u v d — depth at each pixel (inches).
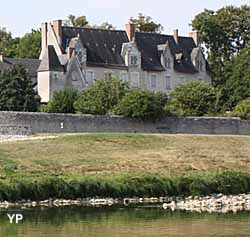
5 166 4092.0
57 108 5713.6
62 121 5231.3
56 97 5792.3
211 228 2883.9
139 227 2908.5
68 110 5718.5
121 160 4411.9
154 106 5497.1
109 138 4832.7
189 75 7411.4
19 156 4323.3
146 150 4729.3
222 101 6909.5
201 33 7854.3
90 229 2864.2
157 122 5546.3
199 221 3075.8
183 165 4414.4
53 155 4404.5
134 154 4596.5
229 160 4635.8
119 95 5649.6
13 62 7140.8
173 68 7327.8
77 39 6825.8
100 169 4197.8
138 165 4328.3
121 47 7155.5
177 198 3838.6
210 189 3966.5
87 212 3344.0
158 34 7480.3
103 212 3346.5
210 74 7559.1
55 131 5196.9
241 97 7071.9
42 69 6683.1
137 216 3223.4
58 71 6668.3
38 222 3038.9
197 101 6176.2
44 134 5098.4
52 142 4655.5
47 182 3688.5
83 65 6835.6
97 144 4709.6
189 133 5644.7
